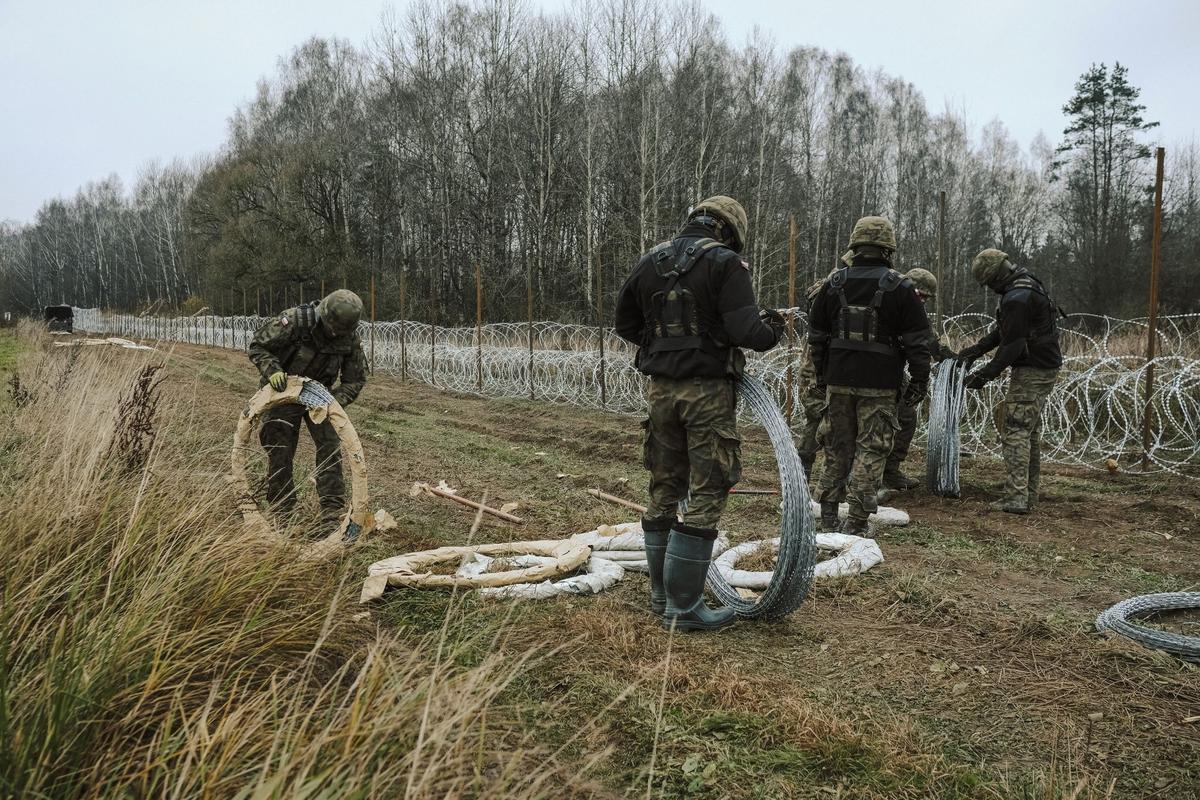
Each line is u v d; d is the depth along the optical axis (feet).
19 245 307.17
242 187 138.62
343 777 6.11
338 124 148.77
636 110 102.17
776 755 8.68
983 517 20.25
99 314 144.25
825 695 10.19
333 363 16.71
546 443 31.76
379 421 38.45
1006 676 10.80
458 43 123.75
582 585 13.94
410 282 127.44
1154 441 29.12
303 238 133.28
